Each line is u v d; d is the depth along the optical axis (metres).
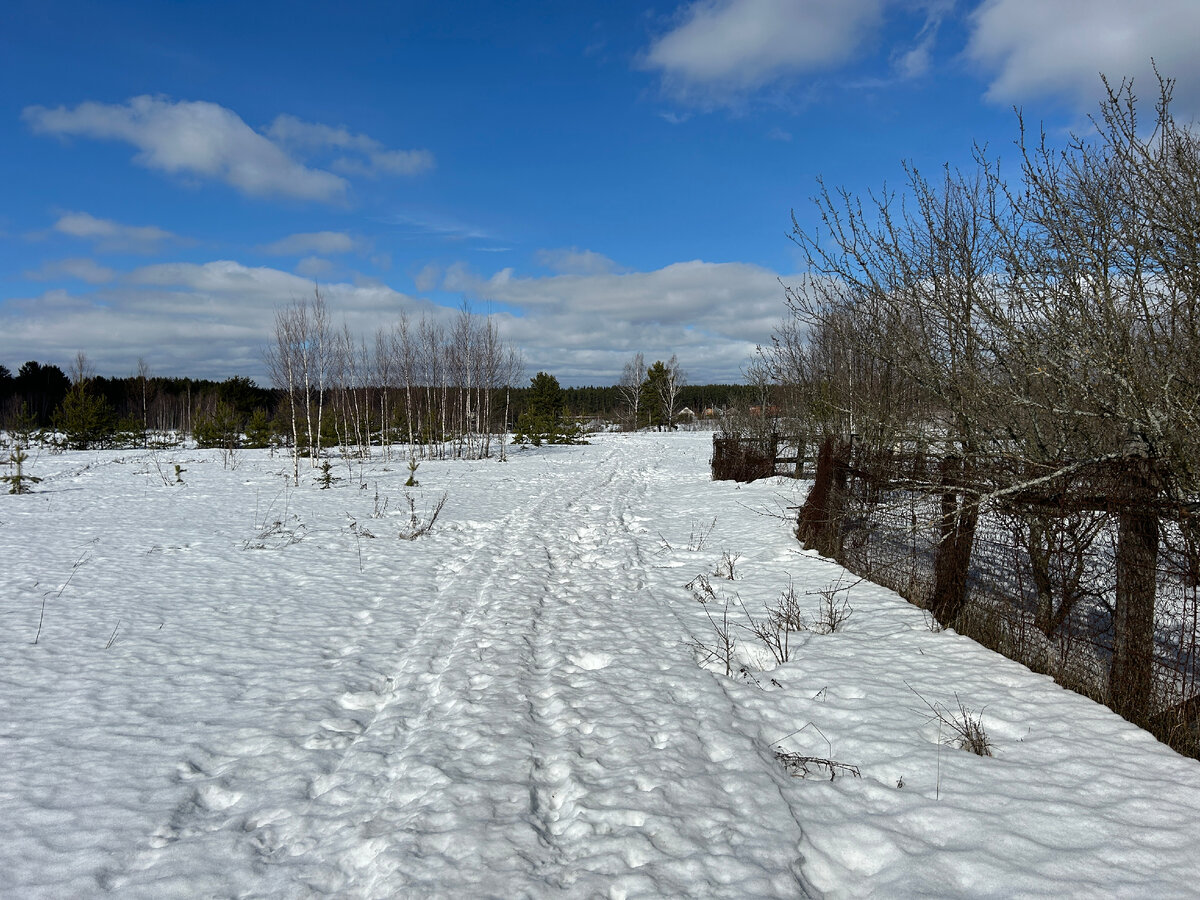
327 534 11.56
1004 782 3.30
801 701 4.41
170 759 3.78
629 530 11.75
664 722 4.11
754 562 8.79
